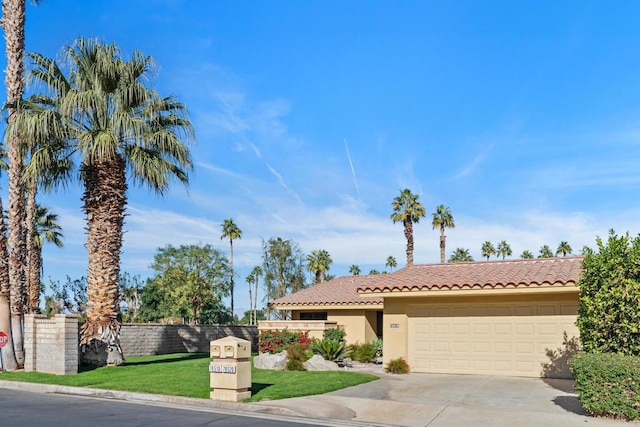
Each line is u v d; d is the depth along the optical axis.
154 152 21.42
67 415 12.01
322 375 18.17
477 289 18.67
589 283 13.40
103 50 20.50
